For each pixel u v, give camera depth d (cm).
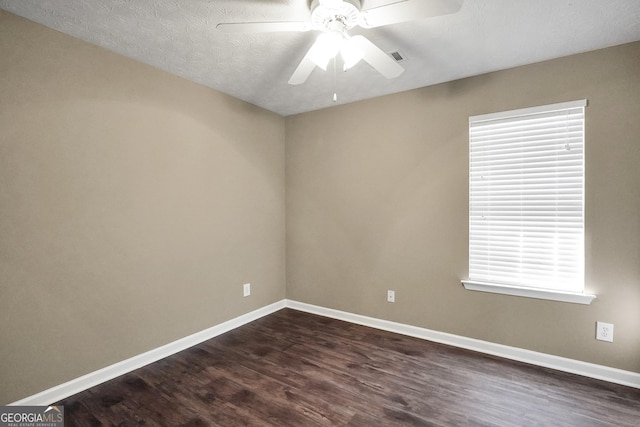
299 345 269
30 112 179
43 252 186
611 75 207
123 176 222
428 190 277
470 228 259
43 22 181
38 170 183
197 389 204
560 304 225
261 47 211
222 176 295
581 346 219
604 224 210
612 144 207
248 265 324
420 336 284
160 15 174
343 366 232
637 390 199
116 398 194
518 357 240
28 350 180
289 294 371
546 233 230
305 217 355
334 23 152
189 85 265
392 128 295
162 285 248
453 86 263
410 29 188
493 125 248
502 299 246
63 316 194
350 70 245
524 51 214
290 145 365
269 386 207
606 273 210
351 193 321
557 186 226
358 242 318
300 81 200
